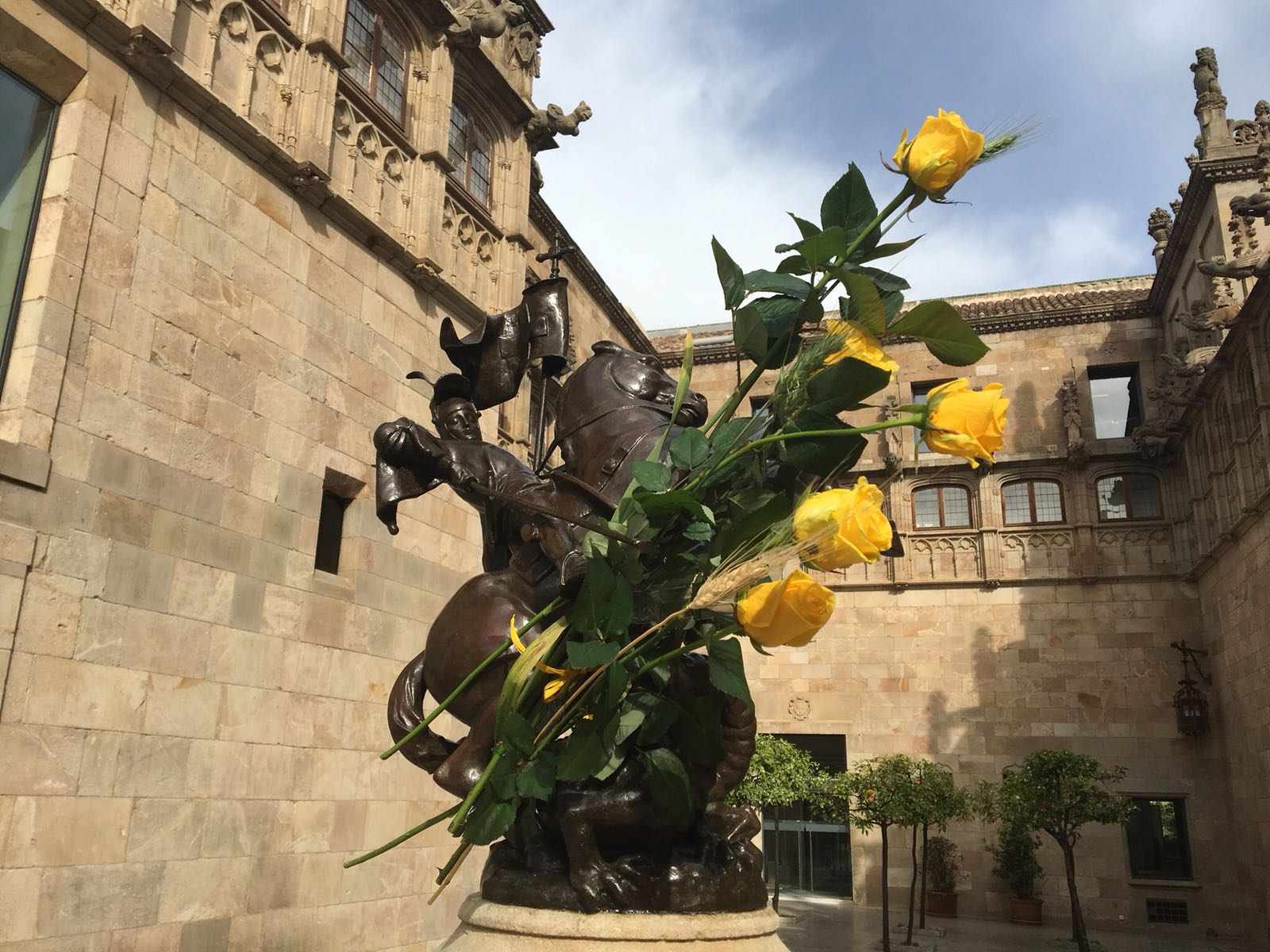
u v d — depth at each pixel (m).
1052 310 27.70
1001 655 25.95
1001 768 25.19
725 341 30.27
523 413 16.89
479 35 15.30
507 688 2.60
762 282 2.62
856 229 2.58
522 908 2.63
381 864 11.62
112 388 8.94
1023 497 27.05
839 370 2.39
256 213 10.98
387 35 14.21
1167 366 24.91
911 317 2.24
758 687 27.30
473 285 15.49
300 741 10.64
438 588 13.52
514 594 3.17
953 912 24.28
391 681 12.27
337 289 12.20
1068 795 19.44
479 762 2.91
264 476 10.60
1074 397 26.92
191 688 9.34
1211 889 22.88
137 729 8.71
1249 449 19.81
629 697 2.53
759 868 2.85
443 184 14.59
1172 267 25.48
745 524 2.29
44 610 8.01
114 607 8.64
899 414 2.29
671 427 2.95
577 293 22.52
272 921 9.94
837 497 1.91
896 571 27.05
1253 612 20.33
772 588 1.97
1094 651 25.36
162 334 9.55
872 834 25.91
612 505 3.08
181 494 9.52
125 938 8.34
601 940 2.51
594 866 2.61
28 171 8.78
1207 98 22.56
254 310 10.77
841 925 22.05
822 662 27.08
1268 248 18.88
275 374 10.97
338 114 12.64
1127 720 24.69
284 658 10.58
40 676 7.91
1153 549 25.61
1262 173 18.28
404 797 12.15
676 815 2.55
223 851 9.45
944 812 19.81
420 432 3.50
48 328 8.39
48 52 8.80
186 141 10.13
